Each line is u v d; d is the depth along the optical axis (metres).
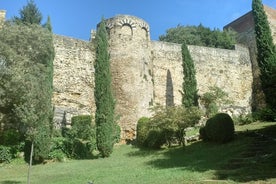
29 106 14.70
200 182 11.88
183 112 20.11
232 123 19.89
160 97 30.45
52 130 19.98
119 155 20.33
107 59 22.05
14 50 19.23
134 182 12.79
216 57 34.47
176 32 46.94
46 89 16.16
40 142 18.83
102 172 15.40
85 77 28.20
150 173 14.34
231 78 34.47
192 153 18.44
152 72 29.83
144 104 26.92
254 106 34.12
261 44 20.45
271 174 12.21
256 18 21.36
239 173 12.84
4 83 17.88
